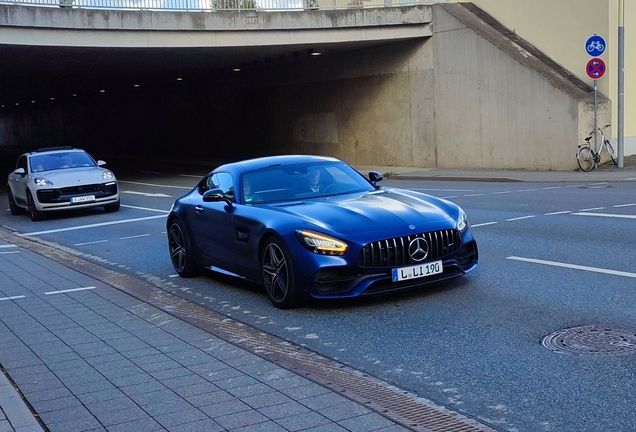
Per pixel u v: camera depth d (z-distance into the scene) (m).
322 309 7.21
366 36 26.23
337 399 4.64
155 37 24.31
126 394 4.92
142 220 16.67
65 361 5.79
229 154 40.38
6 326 7.10
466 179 22.28
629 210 12.30
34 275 10.09
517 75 23.47
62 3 22.77
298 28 25.58
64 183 18.17
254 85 37.03
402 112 28.23
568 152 22.08
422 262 6.97
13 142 79.50
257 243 7.58
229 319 7.07
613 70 22.75
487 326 6.20
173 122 45.94
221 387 4.98
